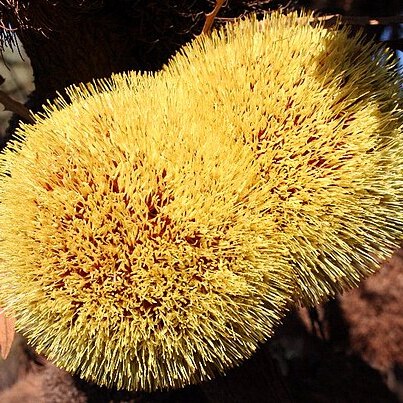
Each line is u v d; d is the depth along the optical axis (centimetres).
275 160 15
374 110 16
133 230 14
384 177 16
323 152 15
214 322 15
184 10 21
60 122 16
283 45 17
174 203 14
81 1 19
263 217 15
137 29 21
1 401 33
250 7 21
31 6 19
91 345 15
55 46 22
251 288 15
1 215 16
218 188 14
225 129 15
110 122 16
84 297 15
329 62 16
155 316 15
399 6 27
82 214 15
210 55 17
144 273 14
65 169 15
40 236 15
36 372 34
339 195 15
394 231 17
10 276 16
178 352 15
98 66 22
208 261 14
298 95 16
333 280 16
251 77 16
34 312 16
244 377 22
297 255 15
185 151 15
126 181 14
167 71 18
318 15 20
